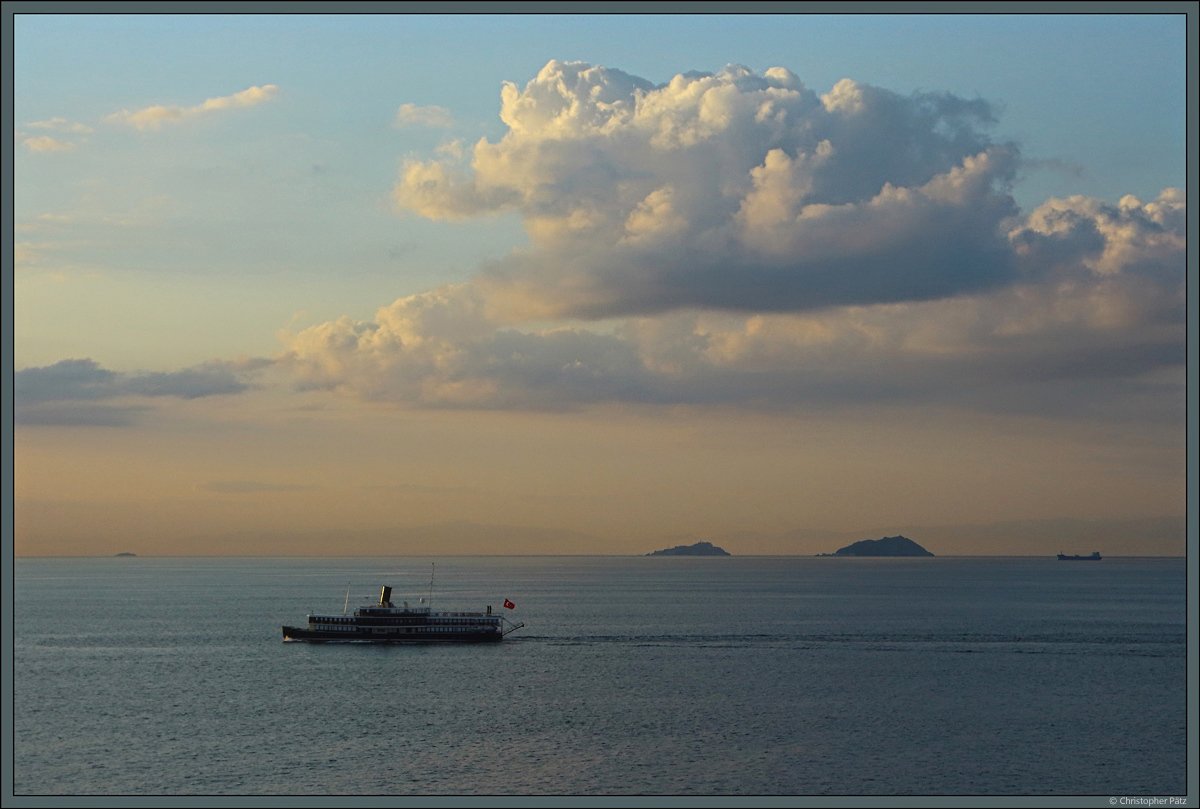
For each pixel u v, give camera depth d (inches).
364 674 7519.7
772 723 5762.8
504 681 7194.9
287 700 6501.0
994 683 7052.2
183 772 4830.2
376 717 5974.4
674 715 5989.2
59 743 5383.9
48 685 7091.5
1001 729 5605.3
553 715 6008.9
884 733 5516.7
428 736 5502.0
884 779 4677.7
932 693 6678.2
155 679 7322.8
